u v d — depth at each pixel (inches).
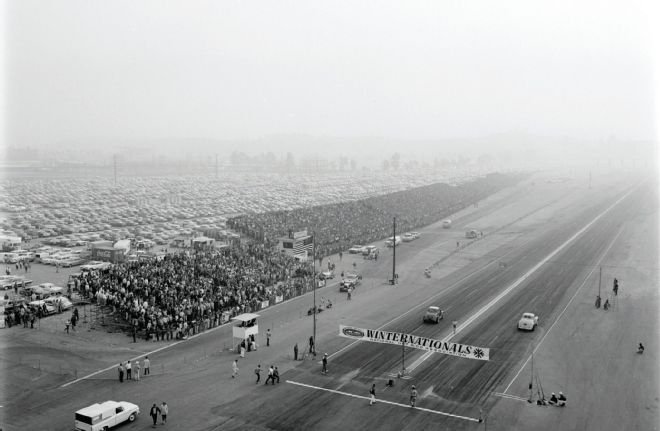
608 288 3627.0
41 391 1916.8
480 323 2859.3
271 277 3538.4
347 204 6909.5
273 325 2812.5
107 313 2817.4
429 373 2158.0
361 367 2218.3
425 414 1782.7
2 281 3331.7
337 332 2689.5
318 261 4569.4
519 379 2096.5
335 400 1889.8
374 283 3863.2
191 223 6510.8
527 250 5054.1
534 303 3265.3
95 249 4212.6
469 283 3826.3
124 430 1644.9
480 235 5895.7
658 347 2487.7
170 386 1994.3
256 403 1855.3
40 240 5280.5
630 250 4911.4
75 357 2250.2
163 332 2536.9
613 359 2327.8
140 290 2861.7
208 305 2783.0
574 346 2496.3
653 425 1718.8
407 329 2736.2
